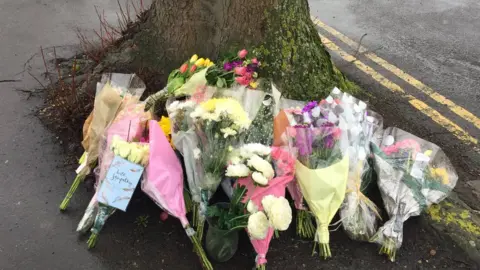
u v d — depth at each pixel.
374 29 5.15
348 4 5.80
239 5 2.97
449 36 5.06
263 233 1.99
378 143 2.84
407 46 4.80
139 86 2.92
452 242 2.48
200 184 2.40
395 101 3.84
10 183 2.71
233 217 2.16
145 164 2.35
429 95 3.96
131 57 3.44
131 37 3.65
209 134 2.27
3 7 4.87
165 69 3.30
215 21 3.08
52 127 3.14
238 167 2.17
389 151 2.76
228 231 2.16
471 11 5.73
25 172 2.79
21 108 3.31
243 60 2.85
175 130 2.53
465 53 4.71
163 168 2.37
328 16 5.44
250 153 2.26
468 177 3.07
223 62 2.86
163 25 3.26
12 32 4.36
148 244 2.40
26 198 2.62
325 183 2.33
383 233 2.43
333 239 2.50
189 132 2.41
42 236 2.41
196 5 3.06
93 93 3.28
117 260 2.32
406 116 3.65
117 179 2.29
